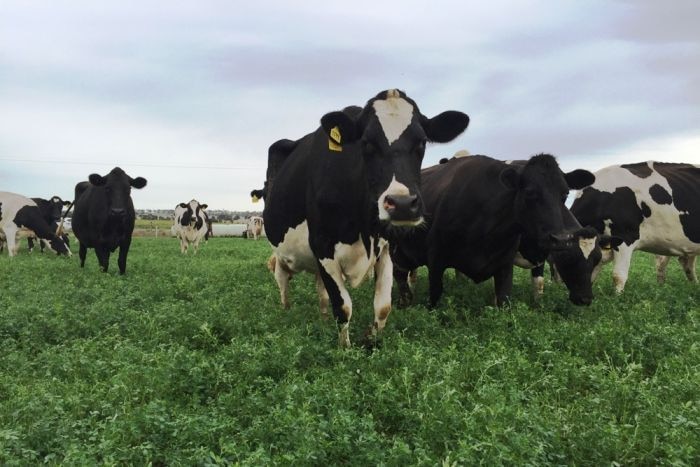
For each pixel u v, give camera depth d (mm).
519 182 8617
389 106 6547
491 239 9133
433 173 11055
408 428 4734
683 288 11812
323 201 7023
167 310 8633
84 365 6289
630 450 4328
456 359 6305
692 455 4148
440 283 9867
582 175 9195
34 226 25047
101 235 15445
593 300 9961
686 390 5285
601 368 5914
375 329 7277
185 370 5758
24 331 7668
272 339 6742
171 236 55844
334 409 4840
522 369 5941
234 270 15586
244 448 4277
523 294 11250
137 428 4539
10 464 4078
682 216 11320
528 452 4043
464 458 3898
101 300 9680
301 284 12031
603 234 11359
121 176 15578
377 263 7305
